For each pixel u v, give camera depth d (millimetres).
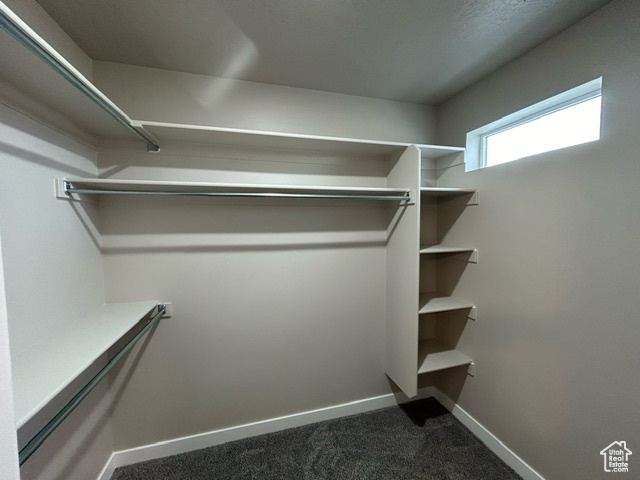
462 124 1779
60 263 1078
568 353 1174
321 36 1228
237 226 1617
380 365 1954
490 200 1561
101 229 1411
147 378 1520
